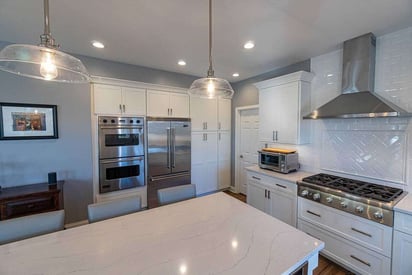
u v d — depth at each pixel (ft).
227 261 3.34
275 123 10.13
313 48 8.25
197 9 5.58
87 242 3.91
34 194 7.39
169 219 4.92
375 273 5.93
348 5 5.36
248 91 13.32
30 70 4.21
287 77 9.30
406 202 5.77
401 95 6.70
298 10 5.61
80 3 5.30
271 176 9.12
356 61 7.31
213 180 14.26
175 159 12.33
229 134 14.89
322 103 9.00
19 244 3.83
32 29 6.84
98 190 10.05
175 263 3.29
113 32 6.97
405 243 5.33
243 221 4.82
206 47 8.25
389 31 6.79
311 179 8.07
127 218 4.99
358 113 6.52
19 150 8.27
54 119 8.84
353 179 7.98
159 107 11.63
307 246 3.78
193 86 5.64
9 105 7.97
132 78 10.79
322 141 9.02
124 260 3.36
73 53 9.02
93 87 9.73
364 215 6.08
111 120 10.14
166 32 6.95
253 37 7.28
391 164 6.99
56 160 9.00
